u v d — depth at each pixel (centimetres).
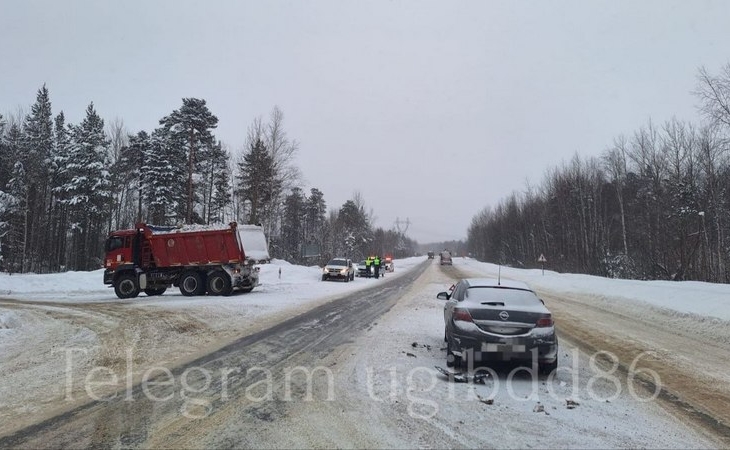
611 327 1392
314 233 7156
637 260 4484
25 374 778
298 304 1780
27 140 5247
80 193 4756
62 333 1140
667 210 4019
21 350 962
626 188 5369
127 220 6012
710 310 1527
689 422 586
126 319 1334
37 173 4838
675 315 1591
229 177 5588
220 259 2131
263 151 4269
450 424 564
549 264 6656
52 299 2055
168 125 4416
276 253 5125
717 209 3638
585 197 5912
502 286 893
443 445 501
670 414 615
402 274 4897
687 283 2328
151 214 4828
